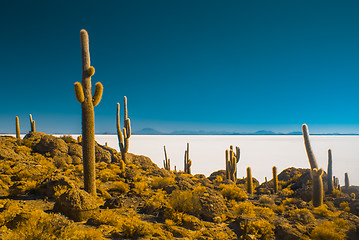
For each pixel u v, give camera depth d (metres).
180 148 141.50
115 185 16.66
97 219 10.16
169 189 17.48
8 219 8.44
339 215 14.77
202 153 113.50
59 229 7.63
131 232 9.12
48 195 12.44
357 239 11.31
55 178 13.40
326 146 166.00
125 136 27.25
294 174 31.34
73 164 22.92
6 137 25.97
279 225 12.24
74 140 27.67
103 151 25.92
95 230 8.55
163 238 9.41
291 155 109.25
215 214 12.86
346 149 139.25
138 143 187.00
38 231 6.94
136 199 14.86
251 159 91.12
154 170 24.83
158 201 14.01
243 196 18.41
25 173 14.80
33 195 12.45
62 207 10.26
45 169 17.53
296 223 12.93
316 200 17.06
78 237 7.64
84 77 13.84
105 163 24.16
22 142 24.44
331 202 18.62
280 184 29.45
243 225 11.85
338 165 70.38
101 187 15.80
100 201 13.39
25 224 7.79
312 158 17.44
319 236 11.20
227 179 27.64
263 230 11.35
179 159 84.31
